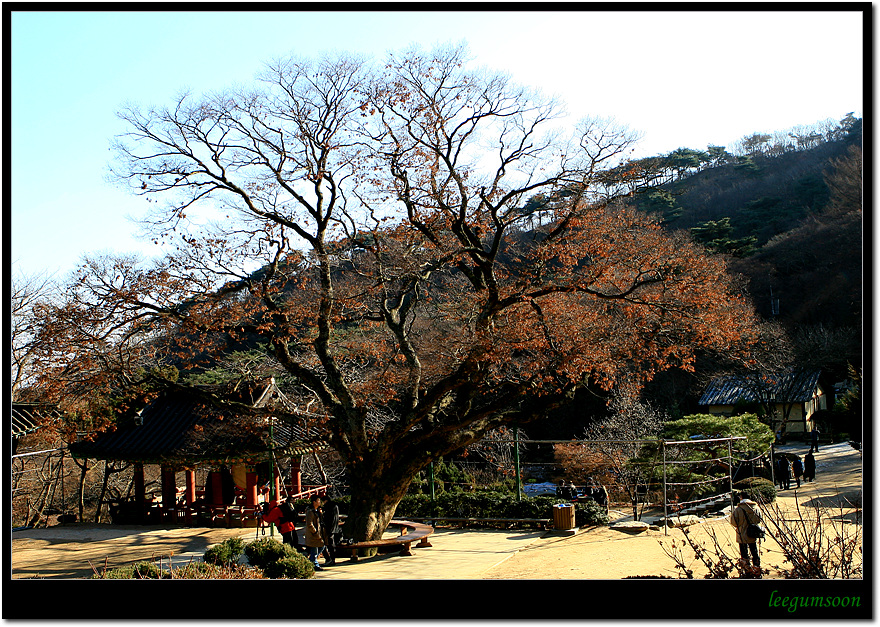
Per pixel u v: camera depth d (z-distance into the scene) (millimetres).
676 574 12609
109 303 17016
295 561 13117
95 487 34094
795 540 9281
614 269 18312
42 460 32375
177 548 18766
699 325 17984
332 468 31000
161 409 23953
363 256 19234
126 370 18047
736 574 11477
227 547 14523
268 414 18484
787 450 40500
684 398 48312
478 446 31125
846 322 44594
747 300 39188
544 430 45250
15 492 28594
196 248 17547
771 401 43531
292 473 24594
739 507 11953
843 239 46281
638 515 20953
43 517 30125
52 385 17438
